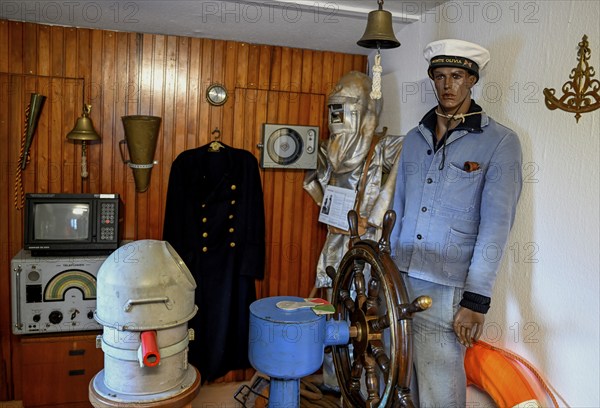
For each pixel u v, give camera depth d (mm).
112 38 2896
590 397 1699
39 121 2850
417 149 2139
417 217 2061
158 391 1744
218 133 3074
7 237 2846
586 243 1715
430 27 2568
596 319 1675
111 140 2941
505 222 1828
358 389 1841
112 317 1688
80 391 2619
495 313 2154
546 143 1883
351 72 2809
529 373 1952
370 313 1725
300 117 3205
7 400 2879
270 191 3184
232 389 3053
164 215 3027
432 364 1976
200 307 2992
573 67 1771
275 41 3037
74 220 2592
